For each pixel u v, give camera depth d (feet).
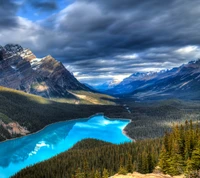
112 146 582.35
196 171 274.36
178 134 383.86
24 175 485.97
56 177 455.63
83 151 580.30
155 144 505.25
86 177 378.94
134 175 276.00
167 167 304.91
